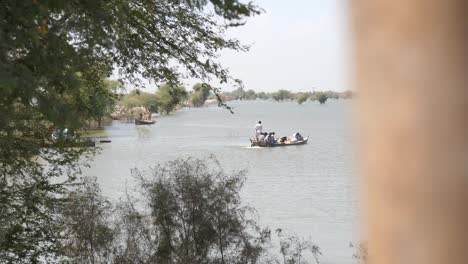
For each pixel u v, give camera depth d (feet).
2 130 61.21
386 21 7.53
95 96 69.67
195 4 46.75
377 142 7.48
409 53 7.39
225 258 83.35
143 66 77.46
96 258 79.87
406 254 7.16
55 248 76.89
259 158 442.50
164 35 77.30
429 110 7.28
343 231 169.17
